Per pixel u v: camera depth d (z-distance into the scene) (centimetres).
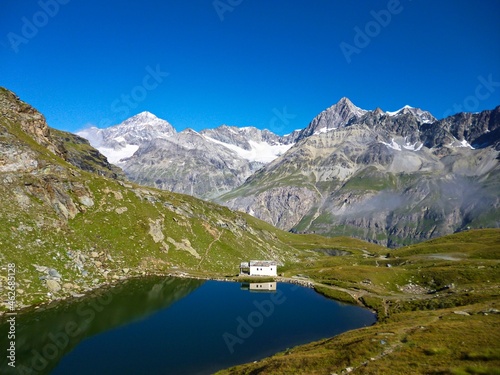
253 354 6781
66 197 13100
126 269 12200
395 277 13775
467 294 9069
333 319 9156
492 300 7888
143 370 5978
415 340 4506
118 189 15988
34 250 9919
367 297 11044
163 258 14025
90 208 13925
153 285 11556
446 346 4094
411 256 19900
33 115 17425
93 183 15275
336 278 14000
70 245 11212
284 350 6925
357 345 4650
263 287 12644
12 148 12781
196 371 5991
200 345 7150
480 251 18600
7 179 11638
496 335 4247
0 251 9019
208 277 13375
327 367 4281
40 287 8881
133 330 7875
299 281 13425
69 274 10106
